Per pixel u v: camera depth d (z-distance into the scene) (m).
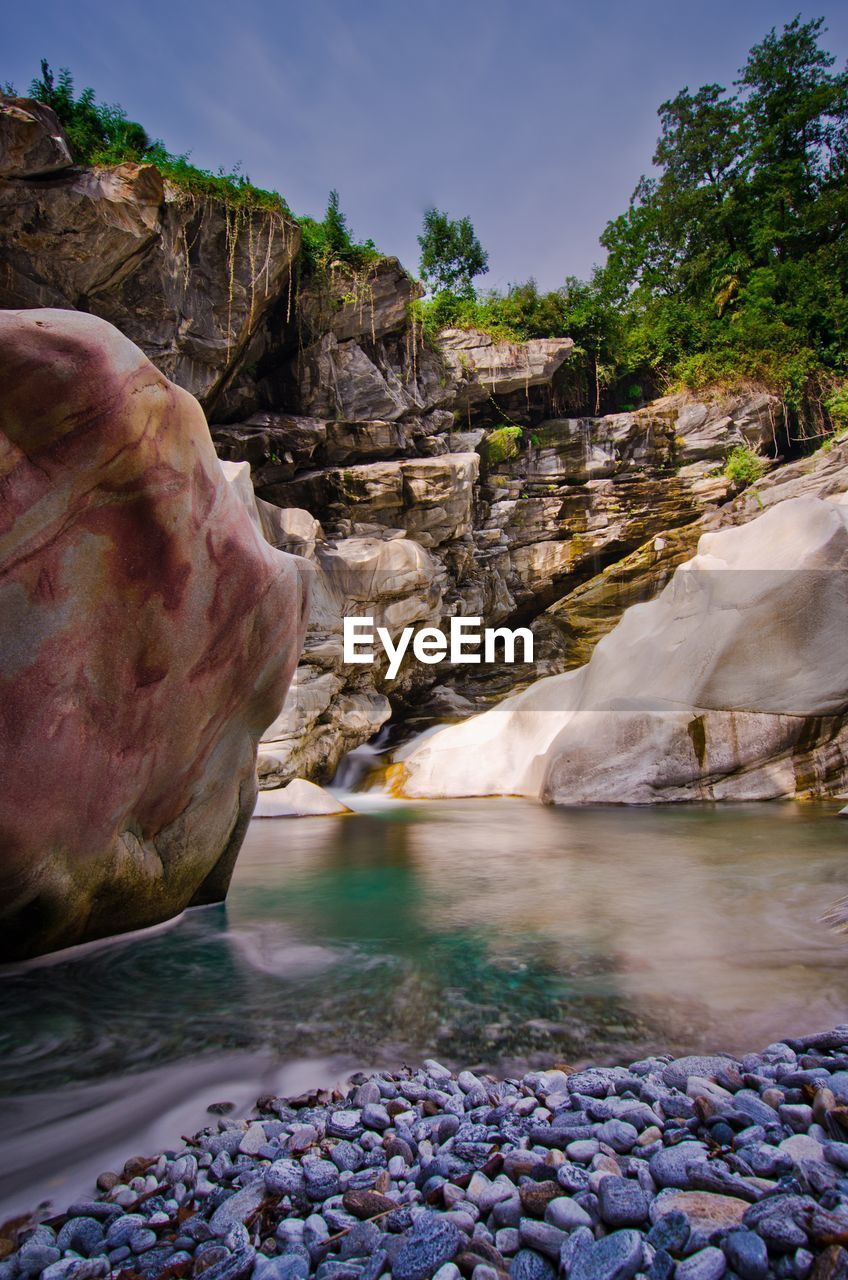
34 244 11.98
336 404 17.73
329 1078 2.60
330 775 14.55
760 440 22.38
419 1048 2.81
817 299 23.41
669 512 21.77
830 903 4.56
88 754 3.26
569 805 10.88
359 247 17.36
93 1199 1.94
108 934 4.19
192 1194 1.92
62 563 2.89
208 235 14.23
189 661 3.71
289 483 17.41
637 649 12.50
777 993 3.22
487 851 7.32
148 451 3.04
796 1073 2.32
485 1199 1.80
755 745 10.35
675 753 10.59
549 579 22.00
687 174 28.38
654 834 7.79
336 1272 1.57
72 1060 2.74
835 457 19.50
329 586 14.77
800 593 10.43
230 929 4.49
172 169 13.73
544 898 5.19
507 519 21.50
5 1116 2.35
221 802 4.86
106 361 2.78
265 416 17.08
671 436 22.39
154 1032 2.98
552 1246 1.61
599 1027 2.94
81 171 11.98
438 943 4.14
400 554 15.81
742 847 6.73
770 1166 1.81
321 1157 2.07
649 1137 2.03
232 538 3.77
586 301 23.09
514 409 22.48
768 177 26.45
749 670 10.58
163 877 4.41
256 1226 1.78
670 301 25.78
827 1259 1.44
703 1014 3.04
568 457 22.22
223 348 14.60
